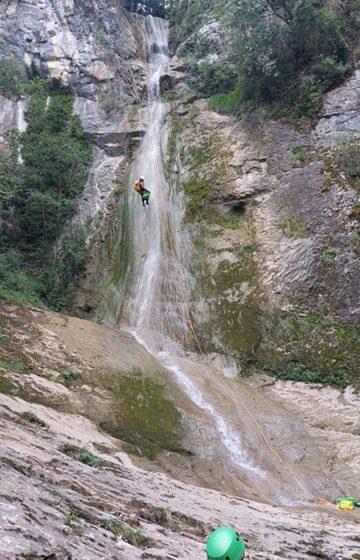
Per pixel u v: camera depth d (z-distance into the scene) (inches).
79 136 1026.1
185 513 243.3
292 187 782.5
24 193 912.3
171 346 717.9
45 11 1109.7
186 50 1127.0
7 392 431.8
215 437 505.0
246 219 797.9
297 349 676.7
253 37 877.8
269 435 540.4
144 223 876.0
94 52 1095.6
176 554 163.3
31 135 988.6
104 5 1159.0
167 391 550.6
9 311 609.9
